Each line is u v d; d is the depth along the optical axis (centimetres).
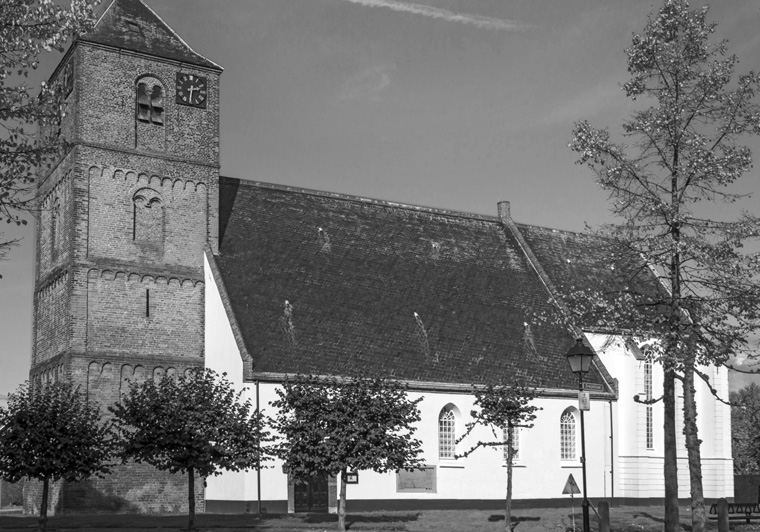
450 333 5647
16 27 2450
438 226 6500
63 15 2491
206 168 5491
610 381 5916
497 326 5872
